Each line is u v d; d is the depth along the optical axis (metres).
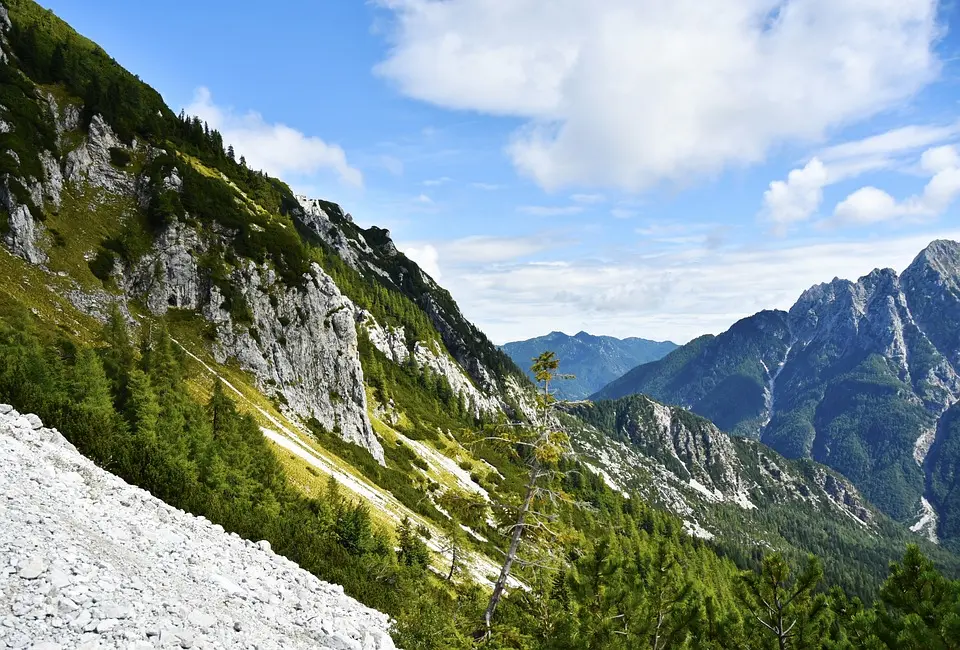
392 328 176.50
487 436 20.52
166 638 9.20
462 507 20.75
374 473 79.88
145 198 81.88
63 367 39.44
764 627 17.64
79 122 82.62
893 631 13.84
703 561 121.31
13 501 12.29
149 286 73.75
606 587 20.08
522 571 23.22
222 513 19.28
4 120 70.50
